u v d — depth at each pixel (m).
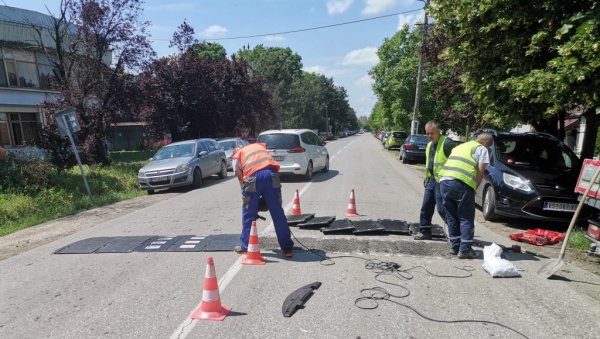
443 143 6.34
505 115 8.33
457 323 3.86
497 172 7.91
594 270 5.27
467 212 5.64
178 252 6.19
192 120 28.67
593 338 3.57
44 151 15.38
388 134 40.03
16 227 9.11
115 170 17.17
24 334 3.87
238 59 34.41
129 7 18.70
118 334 3.79
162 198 12.27
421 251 6.00
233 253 6.07
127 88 19.53
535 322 3.86
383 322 3.89
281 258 5.77
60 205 11.37
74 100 17.73
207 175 15.24
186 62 27.36
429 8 9.05
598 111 6.11
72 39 19.94
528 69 7.49
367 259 5.67
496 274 4.98
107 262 5.88
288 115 62.28
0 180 11.59
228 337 3.67
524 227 7.65
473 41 8.08
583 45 5.76
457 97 13.90
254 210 5.94
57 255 6.38
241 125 36.12
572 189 7.22
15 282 5.26
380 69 38.69
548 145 8.77
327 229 7.00
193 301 4.45
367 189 12.43
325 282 4.88
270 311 4.15
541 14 6.92
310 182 14.04
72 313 4.27
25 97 25.17
